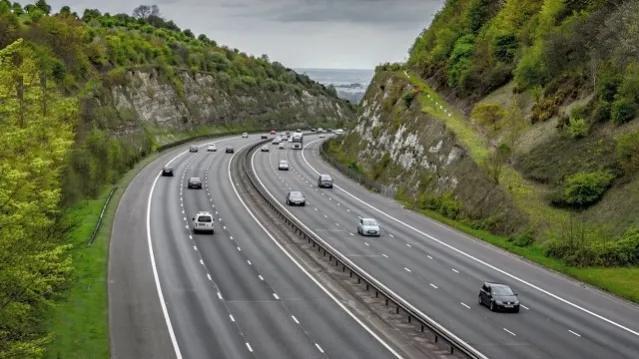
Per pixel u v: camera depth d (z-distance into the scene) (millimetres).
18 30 117312
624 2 84500
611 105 74688
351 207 86438
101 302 44375
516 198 71500
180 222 73188
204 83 196125
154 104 162500
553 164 75062
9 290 26609
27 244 27625
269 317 42938
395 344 38219
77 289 46156
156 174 108125
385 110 124000
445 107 109000
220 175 110250
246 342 38094
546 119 84875
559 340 39438
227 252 60969
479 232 70875
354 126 138375
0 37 110500
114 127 124375
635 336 40844
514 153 82875
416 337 39438
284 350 36906
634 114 71688
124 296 46219
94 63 147125
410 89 121812
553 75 92188
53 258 30172
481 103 102562
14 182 26875
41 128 37531
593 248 57750
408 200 91688
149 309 43719
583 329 41844
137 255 57969
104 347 36500
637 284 51906
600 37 83000
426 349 37344
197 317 42469
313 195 94500
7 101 32906
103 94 132000
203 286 49750
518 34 111438
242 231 70312
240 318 42594
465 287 51344
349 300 47375
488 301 45688
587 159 71250
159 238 65000
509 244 65312
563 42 91000
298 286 50719
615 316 45031
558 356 36656
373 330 40750
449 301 47375
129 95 151125
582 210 66250
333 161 126125
